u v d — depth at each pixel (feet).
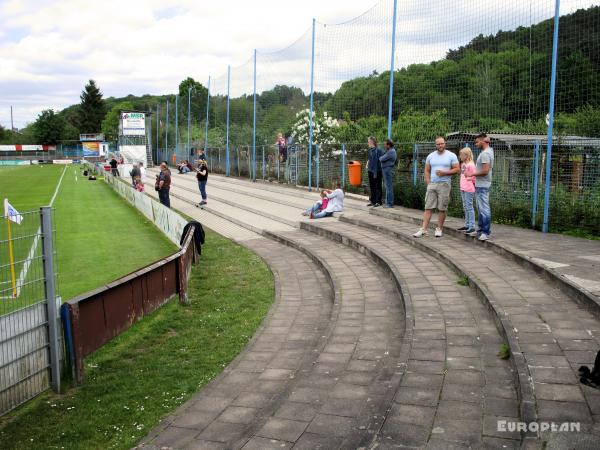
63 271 36.04
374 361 18.16
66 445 14.69
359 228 43.52
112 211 70.49
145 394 17.72
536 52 42.60
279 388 17.34
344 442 12.37
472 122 49.60
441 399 13.84
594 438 11.12
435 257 30.73
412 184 49.52
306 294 29.14
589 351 15.62
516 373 14.55
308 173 77.20
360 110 67.62
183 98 176.45
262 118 106.42
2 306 17.90
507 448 11.40
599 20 37.42
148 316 25.81
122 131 201.77
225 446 13.71
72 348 18.61
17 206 78.28
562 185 36.19
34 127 359.87
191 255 36.52
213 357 20.86
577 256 26.25
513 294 21.58
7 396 16.88
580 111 40.88
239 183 98.27
